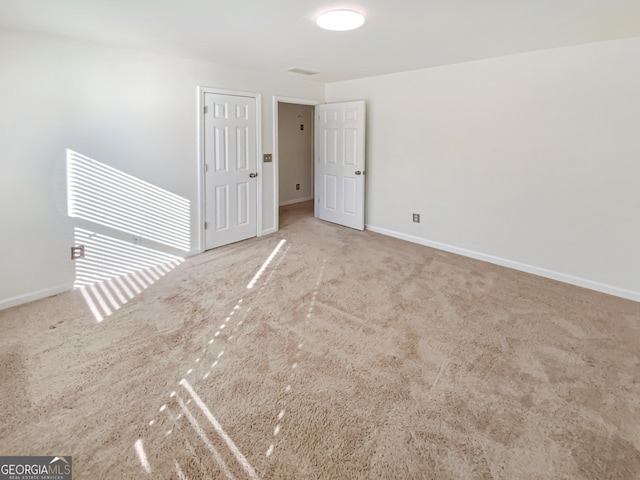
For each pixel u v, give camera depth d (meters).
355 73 4.50
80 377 2.02
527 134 3.48
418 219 4.57
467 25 2.59
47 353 2.24
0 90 2.63
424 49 3.27
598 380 2.03
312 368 2.13
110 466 1.48
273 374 2.07
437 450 1.58
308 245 4.52
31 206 2.89
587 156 3.15
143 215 3.60
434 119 4.19
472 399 1.88
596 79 3.02
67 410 1.77
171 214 3.84
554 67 3.23
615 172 3.03
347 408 1.82
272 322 2.65
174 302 2.96
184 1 2.15
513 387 1.97
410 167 4.54
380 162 4.89
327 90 5.41
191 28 2.66
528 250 3.64
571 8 2.25
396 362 2.19
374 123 4.86
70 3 2.17
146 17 2.42
